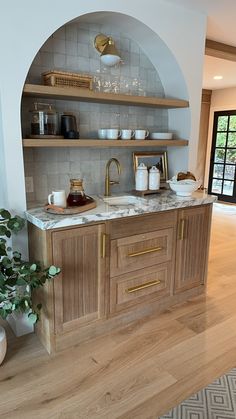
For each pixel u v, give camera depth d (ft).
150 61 9.09
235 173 22.31
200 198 8.29
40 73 7.19
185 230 8.20
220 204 21.99
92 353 6.64
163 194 8.86
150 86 9.24
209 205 8.58
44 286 6.37
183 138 9.39
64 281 6.39
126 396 5.55
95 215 6.40
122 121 8.87
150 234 7.50
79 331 6.87
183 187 8.25
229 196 22.91
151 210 7.27
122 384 5.81
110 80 8.39
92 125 8.32
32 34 6.03
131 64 8.71
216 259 11.83
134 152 9.18
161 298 8.21
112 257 6.98
